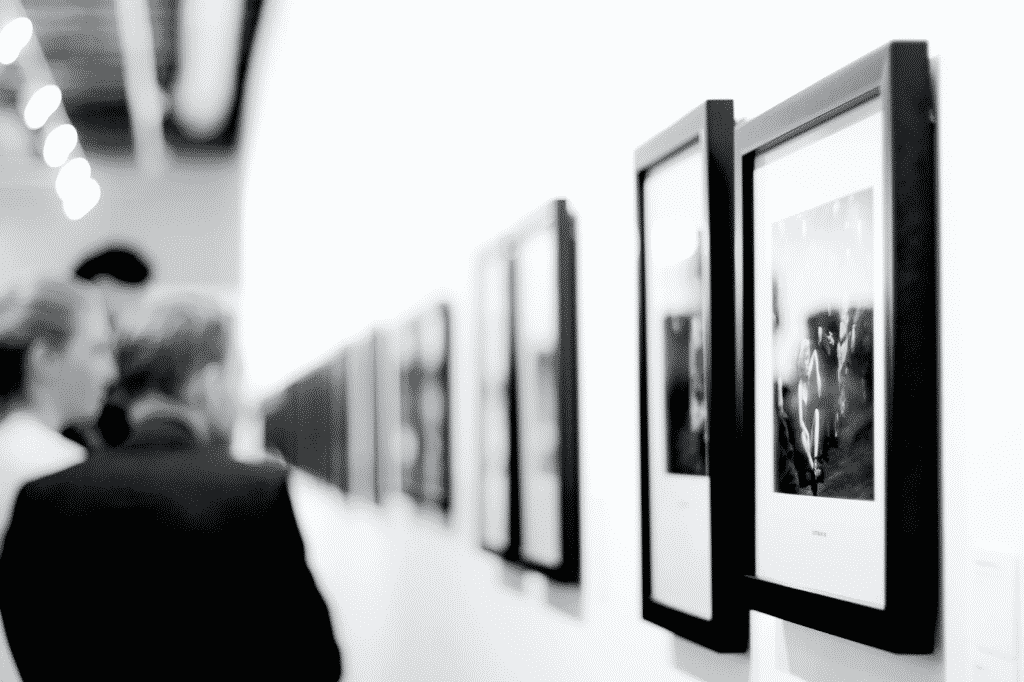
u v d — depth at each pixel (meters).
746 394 1.25
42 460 2.09
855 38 1.09
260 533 1.96
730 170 1.34
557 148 2.04
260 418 9.50
